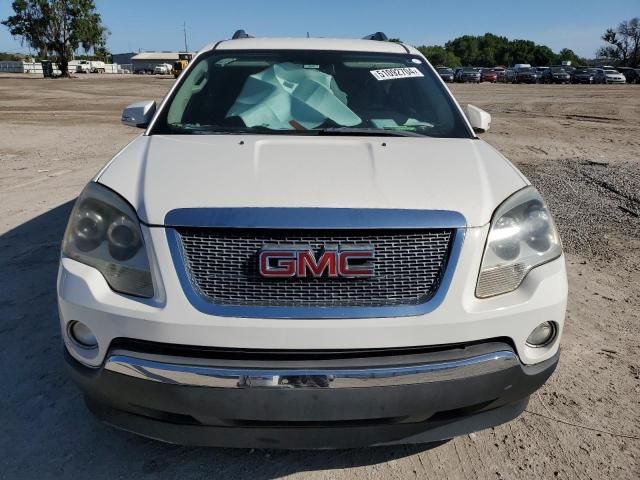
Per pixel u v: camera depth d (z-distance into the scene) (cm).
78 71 8625
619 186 782
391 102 339
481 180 244
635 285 449
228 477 244
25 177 834
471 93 3170
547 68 5262
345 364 204
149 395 207
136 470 247
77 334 223
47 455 255
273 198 219
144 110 360
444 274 214
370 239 213
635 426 279
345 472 247
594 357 341
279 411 203
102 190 235
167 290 208
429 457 257
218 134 302
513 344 221
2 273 453
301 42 387
